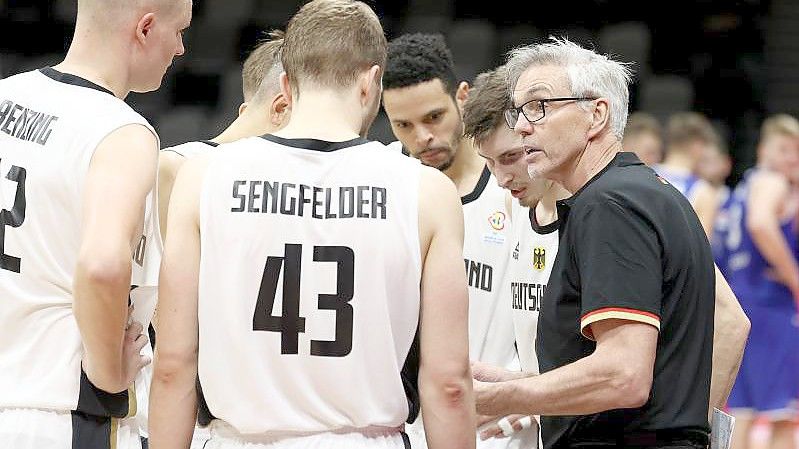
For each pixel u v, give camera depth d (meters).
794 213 27.80
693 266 10.20
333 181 8.90
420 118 13.92
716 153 33.47
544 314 10.70
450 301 8.85
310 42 9.13
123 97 10.32
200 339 8.87
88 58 10.05
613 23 43.72
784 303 26.53
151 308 10.36
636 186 10.11
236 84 38.94
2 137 9.95
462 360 8.88
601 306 9.72
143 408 11.73
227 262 8.80
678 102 41.72
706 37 43.59
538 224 12.86
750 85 42.94
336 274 8.77
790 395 26.42
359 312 8.77
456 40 41.16
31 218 9.66
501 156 12.22
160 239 10.14
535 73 10.63
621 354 9.66
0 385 9.62
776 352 26.39
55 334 9.72
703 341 10.35
